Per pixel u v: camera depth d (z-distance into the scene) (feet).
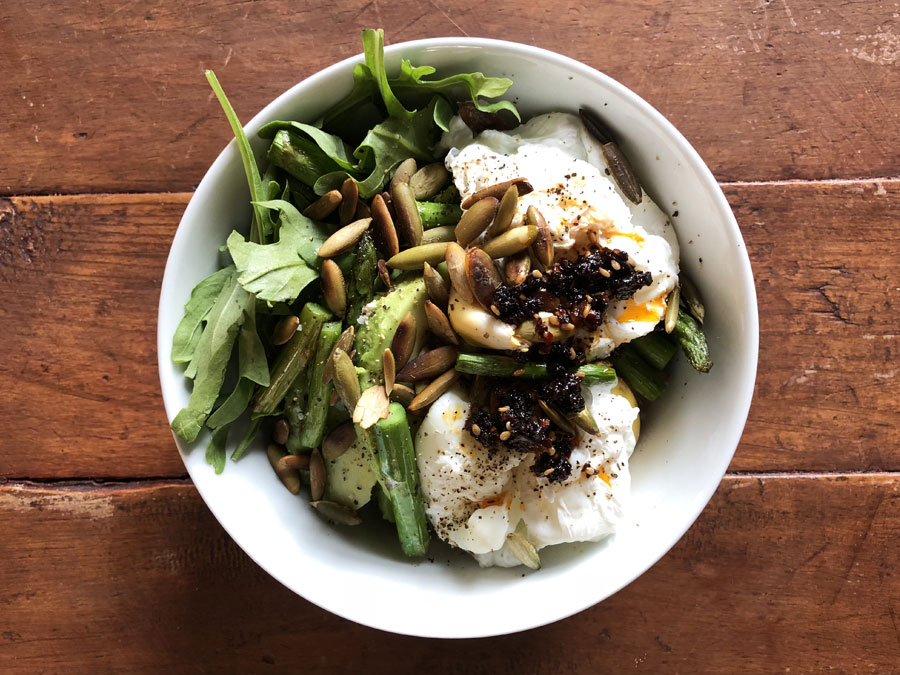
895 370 0.75
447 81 0.62
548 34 0.75
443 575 0.65
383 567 0.65
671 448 0.66
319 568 0.63
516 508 0.63
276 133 0.61
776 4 0.76
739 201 0.76
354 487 0.65
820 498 0.76
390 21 0.75
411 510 0.62
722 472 0.61
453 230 0.63
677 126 0.76
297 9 0.75
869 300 0.76
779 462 0.76
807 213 0.76
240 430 0.65
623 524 0.65
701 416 0.64
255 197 0.60
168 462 0.76
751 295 0.60
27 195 0.76
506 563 0.65
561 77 0.61
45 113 0.76
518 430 0.59
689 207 0.62
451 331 0.61
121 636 0.75
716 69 0.75
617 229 0.60
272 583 0.76
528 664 0.75
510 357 0.60
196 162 0.76
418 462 0.62
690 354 0.63
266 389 0.63
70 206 0.76
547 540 0.63
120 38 0.76
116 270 0.76
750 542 0.76
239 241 0.59
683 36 0.76
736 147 0.76
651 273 0.61
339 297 0.61
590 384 0.62
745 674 0.75
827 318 0.76
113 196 0.76
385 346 0.61
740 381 0.61
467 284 0.60
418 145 0.64
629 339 0.62
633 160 0.64
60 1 0.76
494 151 0.64
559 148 0.63
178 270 0.61
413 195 0.63
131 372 0.76
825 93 0.76
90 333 0.76
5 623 0.75
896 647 0.75
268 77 0.75
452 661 0.75
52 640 0.75
